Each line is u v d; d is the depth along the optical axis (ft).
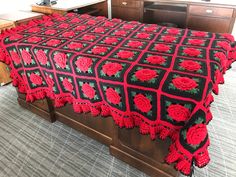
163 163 4.21
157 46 4.76
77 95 4.63
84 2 9.59
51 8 8.75
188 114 3.16
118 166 4.89
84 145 5.49
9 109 6.94
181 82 3.37
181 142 3.19
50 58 4.64
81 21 6.93
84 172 4.77
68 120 5.90
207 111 3.44
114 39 5.28
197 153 3.16
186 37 5.30
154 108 3.47
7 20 7.80
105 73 3.86
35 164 5.00
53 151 5.33
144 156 4.45
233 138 5.53
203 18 8.77
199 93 3.16
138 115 3.78
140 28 6.09
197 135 3.06
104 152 5.26
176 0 9.06
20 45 5.16
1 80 8.12
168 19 10.73
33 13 8.99
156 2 9.67
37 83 5.38
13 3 9.27
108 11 11.16
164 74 3.63
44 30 6.14
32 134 5.89
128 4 10.43
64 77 4.61
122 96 3.76
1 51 5.67
